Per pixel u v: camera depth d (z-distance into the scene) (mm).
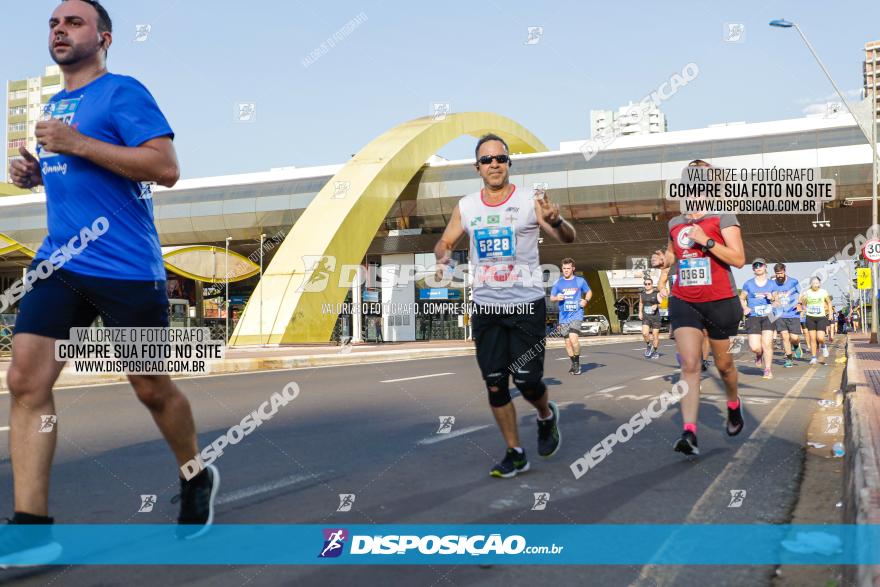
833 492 3900
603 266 57406
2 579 2566
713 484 4098
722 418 6738
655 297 17844
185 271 30516
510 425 4297
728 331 4969
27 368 2625
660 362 15836
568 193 37188
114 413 7223
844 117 36562
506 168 4133
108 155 2643
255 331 28375
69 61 2842
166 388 2949
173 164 2820
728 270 4902
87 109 2789
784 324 14047
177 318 31047
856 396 6102
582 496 3826
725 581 2625
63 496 3779
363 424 6504
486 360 4223
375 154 34531
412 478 4258
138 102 2781
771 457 4871
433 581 2609
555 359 17359
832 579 2625
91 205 2740
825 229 38531
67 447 5262
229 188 43062
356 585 2566
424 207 40375
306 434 5918
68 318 2709
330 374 13273
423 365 16453
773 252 49906
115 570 2680
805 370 13117
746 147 34500
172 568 2715
